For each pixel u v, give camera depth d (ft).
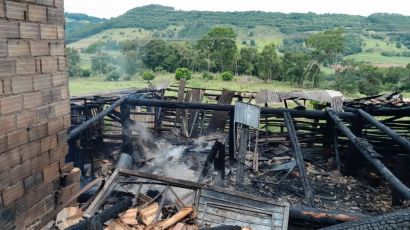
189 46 236.22
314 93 43.37
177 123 51.34
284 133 45.60
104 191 15.35
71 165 13.01
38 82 10.50
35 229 10.81
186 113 50.78
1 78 8.95
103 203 14.92
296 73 185.68
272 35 439.63
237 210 15.60
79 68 191.11
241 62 212.23
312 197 22.72
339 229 12.66
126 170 16.75
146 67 212.43
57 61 11.50
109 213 13.23
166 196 16.16
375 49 360.28
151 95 53.06
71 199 12.71
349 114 35.04
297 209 16.78
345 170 37.42
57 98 11.64
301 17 531.09
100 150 41.11
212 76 193.26
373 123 29.96
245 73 212.64
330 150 41.88
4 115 9.15
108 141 43.70
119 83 157.38
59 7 11.46
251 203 15.93
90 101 40.73
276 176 36.55
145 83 157.99
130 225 13.32
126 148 37.52
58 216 12.03
